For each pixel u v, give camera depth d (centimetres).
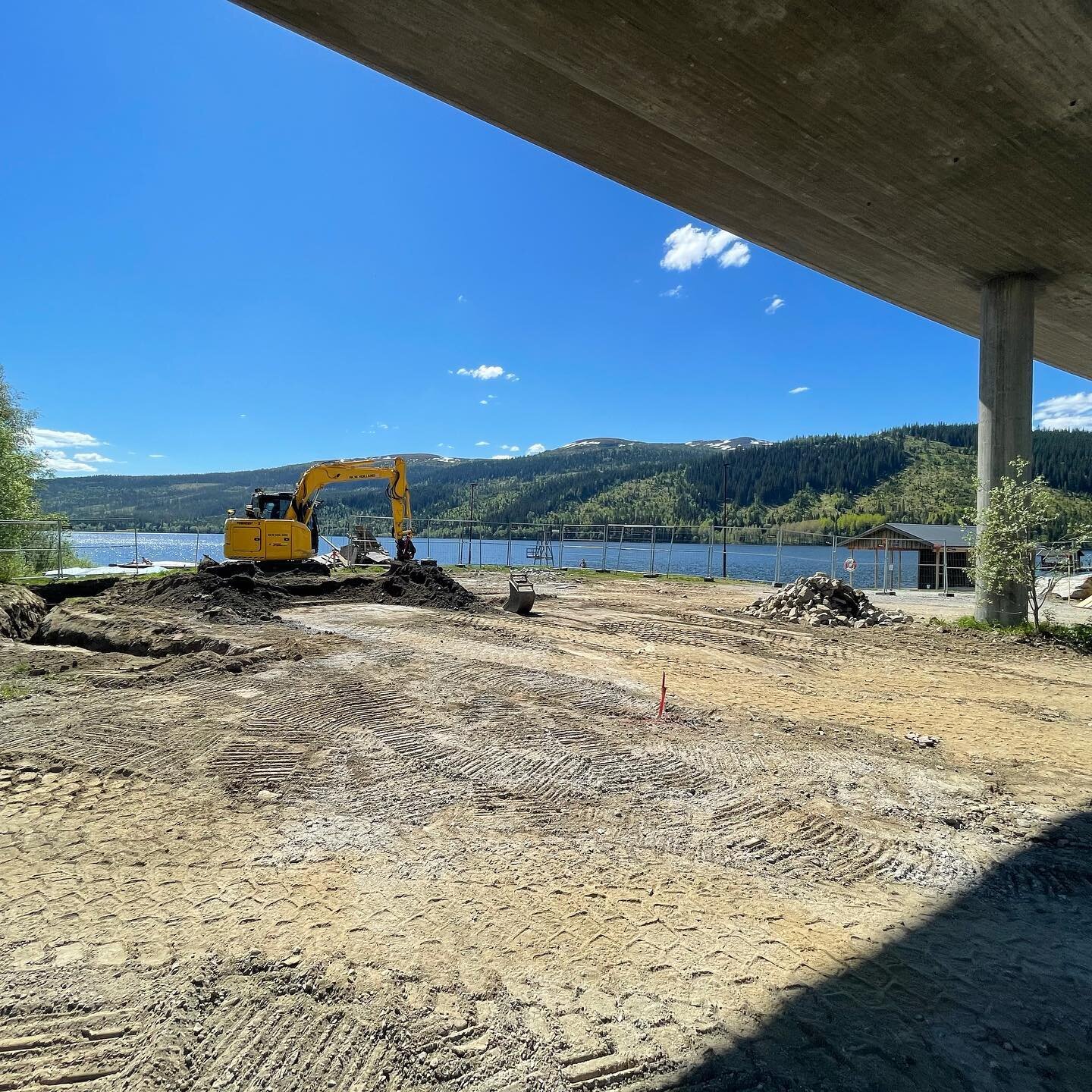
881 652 1308
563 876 431
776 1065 279
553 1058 279
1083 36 866
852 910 403
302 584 1900
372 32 872
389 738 688
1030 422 1622
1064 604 2208
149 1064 272
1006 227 1396
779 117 1038
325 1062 275
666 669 1089
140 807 525
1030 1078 275
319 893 405
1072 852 486
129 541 3600
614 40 866
